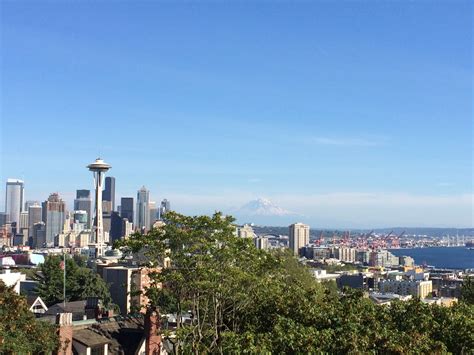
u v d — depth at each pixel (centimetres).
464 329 3675
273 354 3334
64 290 8962
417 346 3278
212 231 5044
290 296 4716
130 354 5147
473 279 11225
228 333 3769
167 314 6291
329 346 3347
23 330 4166
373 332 3447
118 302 10762
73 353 4747
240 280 4841
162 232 5041
